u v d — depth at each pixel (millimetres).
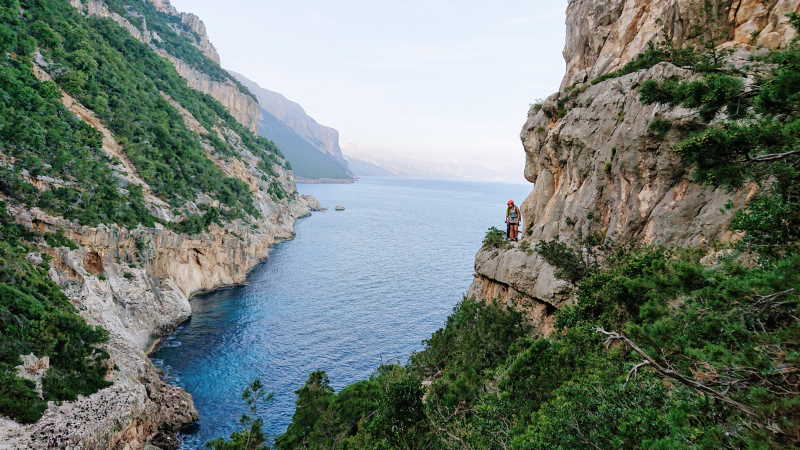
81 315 48656
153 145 98625
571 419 16469
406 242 154000
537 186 42094
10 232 50406
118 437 36781
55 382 35906
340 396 35719
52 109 72125
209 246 89375
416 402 24953
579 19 44562
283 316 75812
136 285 63625
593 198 32000
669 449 10758
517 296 36219
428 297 89188
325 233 167000
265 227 132500
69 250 53969
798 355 9945
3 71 65625
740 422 10250
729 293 12055
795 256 11211
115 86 99938
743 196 22188
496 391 26578
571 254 31578
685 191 25547
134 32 165375
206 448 41188
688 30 30953
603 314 20641
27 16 86688
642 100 14125
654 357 13094
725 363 11094
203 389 51062
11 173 54688
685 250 22922
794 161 12031
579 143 34781
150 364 49312
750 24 27594
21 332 37062
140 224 70438
